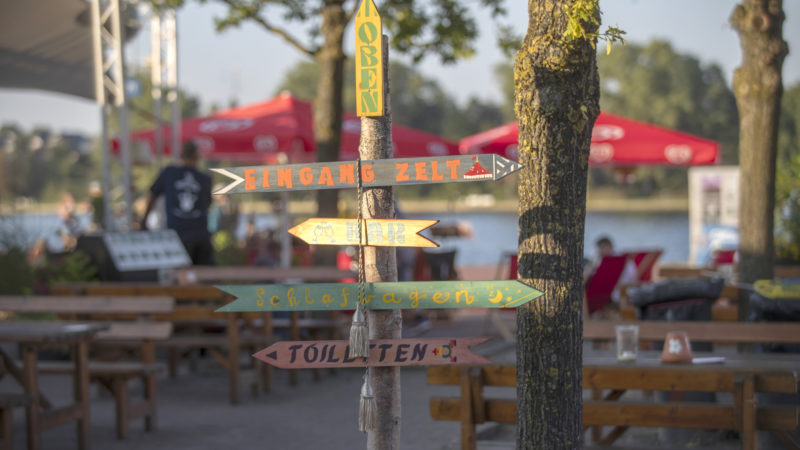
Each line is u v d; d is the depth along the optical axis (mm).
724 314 6305
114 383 6551
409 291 3307
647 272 11500
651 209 72000
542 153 3361
